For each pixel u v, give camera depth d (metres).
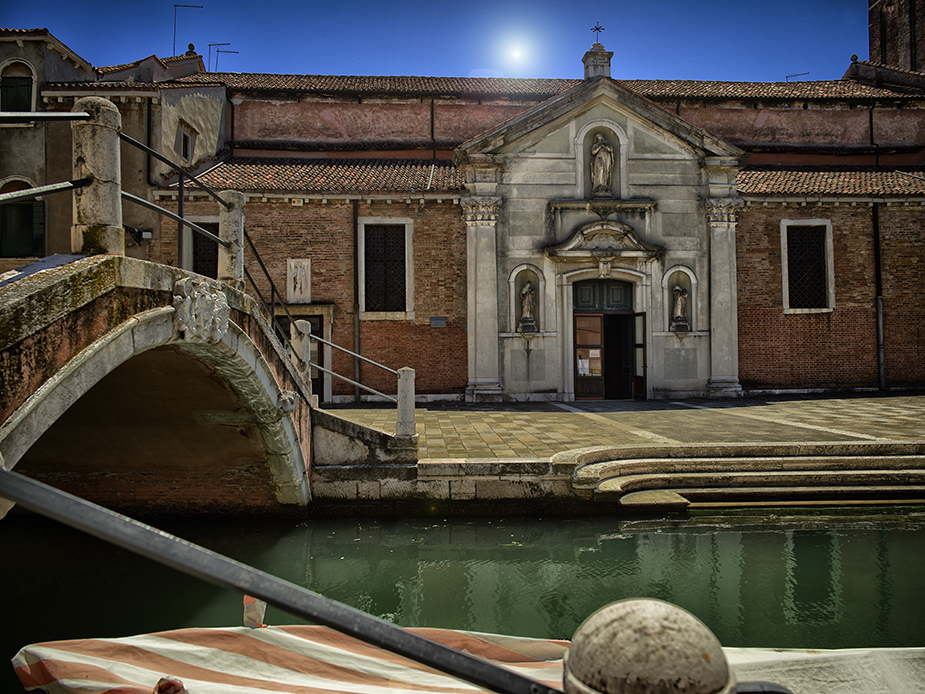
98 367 3.43
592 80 15.87
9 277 3.12
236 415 6.59
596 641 1.17
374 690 3.17
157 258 14.87
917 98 19.28
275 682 3.28
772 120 19.72
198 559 1.39
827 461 8.23
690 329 15.96
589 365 16.00
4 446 2.74
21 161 14.95
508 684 1.34
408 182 16.19
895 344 16.73
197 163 16.67
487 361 15.47
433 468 7.76
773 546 6.68
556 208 15.86
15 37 14.87
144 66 17.55
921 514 7.43
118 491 8.03
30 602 5.72
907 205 16.69
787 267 16.61
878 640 4.68
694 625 1.18
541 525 7.37
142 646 3.55
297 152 18.48
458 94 19.22
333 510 7.83
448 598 5.66
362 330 15.77
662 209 16.06
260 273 15.55
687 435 9.78
